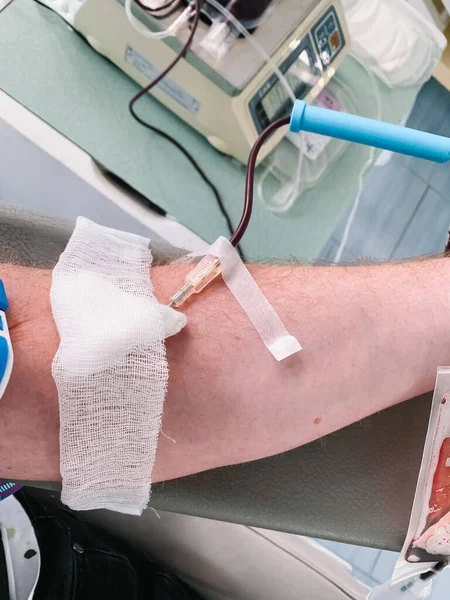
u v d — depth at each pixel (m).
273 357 0.40
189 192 0.86
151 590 0.70
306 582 0.74
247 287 0.42
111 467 0.37
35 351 0.36
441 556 0.50
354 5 0.92
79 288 0.37
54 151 0.82
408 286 0.46
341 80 0.91
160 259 0.51
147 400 0.36
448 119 1.08
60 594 0.62
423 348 0.45
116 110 0.85
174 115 0.87
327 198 0.89
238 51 0.77
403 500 0.52
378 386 0.44
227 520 0.50
